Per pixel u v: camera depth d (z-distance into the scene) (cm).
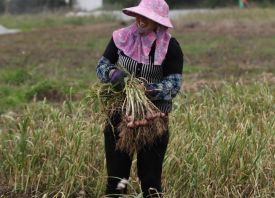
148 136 727
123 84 730
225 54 2417
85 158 927
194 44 2791
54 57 2414
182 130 981
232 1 6197
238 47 2644
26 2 6272
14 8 6234
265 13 4412
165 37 734
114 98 742
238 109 1130
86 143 941
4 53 2562
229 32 3391
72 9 6194
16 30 4047
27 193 911
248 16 4269
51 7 6375
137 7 723
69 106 1071
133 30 740
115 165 766
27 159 932
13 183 932
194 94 1358
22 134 937
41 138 966
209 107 1120
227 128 995
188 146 920
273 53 2412
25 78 1855
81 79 1825
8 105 1492
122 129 729
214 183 871
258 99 1206
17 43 3006
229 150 892
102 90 748
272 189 882
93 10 6350
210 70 1970
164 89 732
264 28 3566
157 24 730
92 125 975
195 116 1065
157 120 721
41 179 923
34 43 2991
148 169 761
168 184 877
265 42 2839
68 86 1656
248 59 2247
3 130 1156
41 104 1217
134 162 895
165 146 760
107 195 777
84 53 2544
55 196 850
